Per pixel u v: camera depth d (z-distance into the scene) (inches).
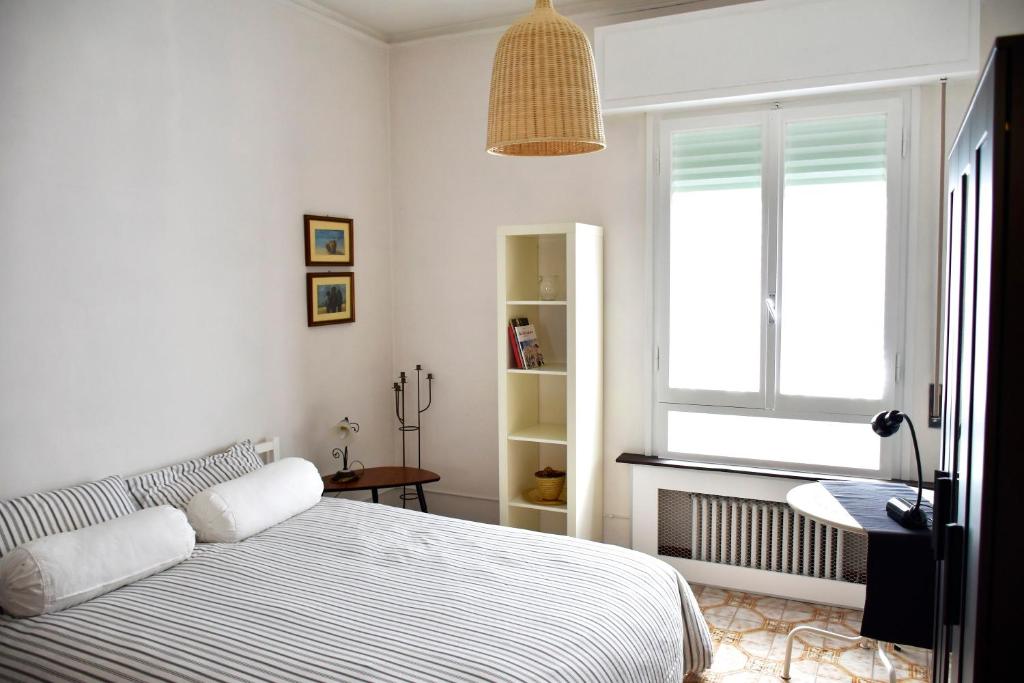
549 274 148.3
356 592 89.3
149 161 112.2
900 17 114.3
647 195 141.0
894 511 98.1
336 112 150.6
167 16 114.4
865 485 114.7
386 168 166.7
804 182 129.5
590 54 78.0
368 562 99.1
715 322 137.9
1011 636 35.6
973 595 38.0
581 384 136.1
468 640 77.2
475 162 158.2
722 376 138.2
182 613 83.0
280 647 75.1
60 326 100.6
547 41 75.4
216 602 86.0
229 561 98.9
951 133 119.3
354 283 157.0
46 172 98.2
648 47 131.2
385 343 167.9
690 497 142.7
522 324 144.2
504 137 76.4
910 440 125.5
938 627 59.2
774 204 131.6
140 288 111.4
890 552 92.1
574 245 131.4
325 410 150.0
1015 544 35.2
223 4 124.1
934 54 112.9
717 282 137.2
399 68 164.7
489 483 162.9
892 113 122.3
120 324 108.6
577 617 83.7
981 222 39.8
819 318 130.0
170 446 117.0
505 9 146.7
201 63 120.4
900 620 92.4
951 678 46.4
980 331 38.6
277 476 117.3
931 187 121.7
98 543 89.0
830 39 118.8
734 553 137.9
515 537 109.3
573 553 103.2
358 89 156.8
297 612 83.5
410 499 171.6
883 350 126.0
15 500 92.9
